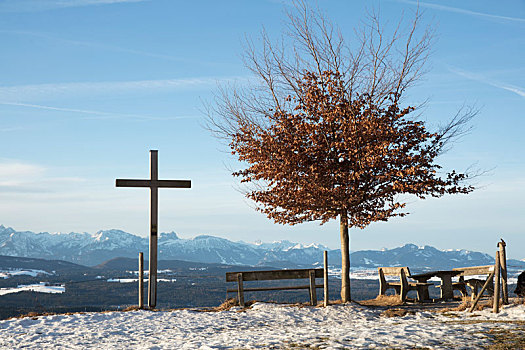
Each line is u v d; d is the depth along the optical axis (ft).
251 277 61.57
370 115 65.87
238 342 39.55
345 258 66.08
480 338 36.40
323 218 69.41
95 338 44.50
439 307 58.49
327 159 65.21
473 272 58.39
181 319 53.26
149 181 65.05
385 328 43.34
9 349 40.65
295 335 41.83
